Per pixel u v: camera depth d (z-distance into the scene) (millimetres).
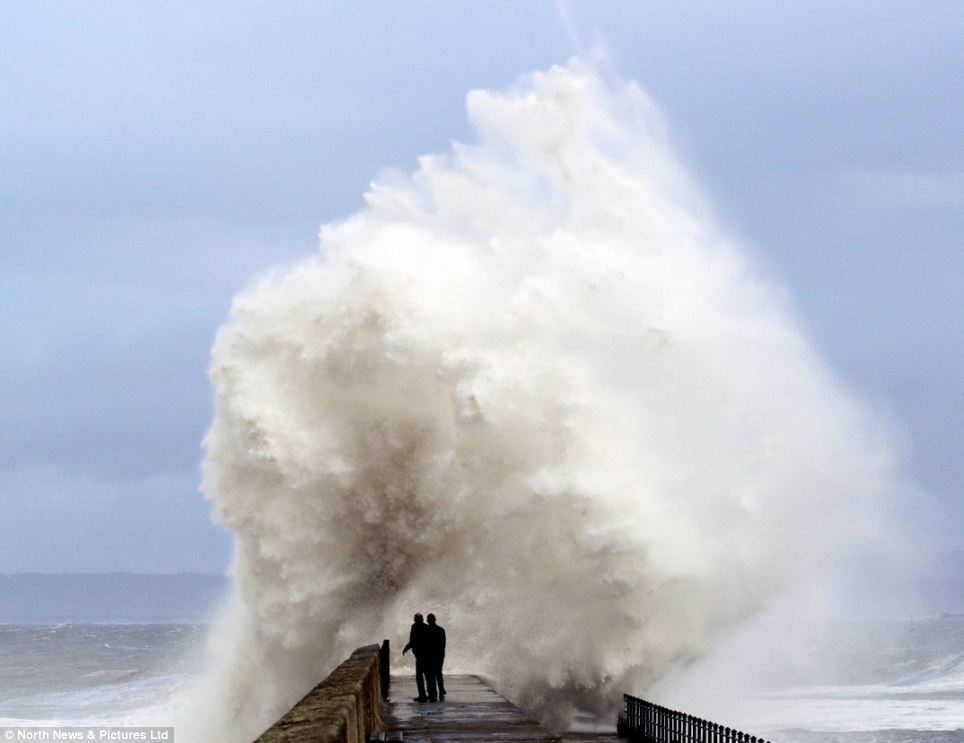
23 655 174125
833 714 62844
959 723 59219
